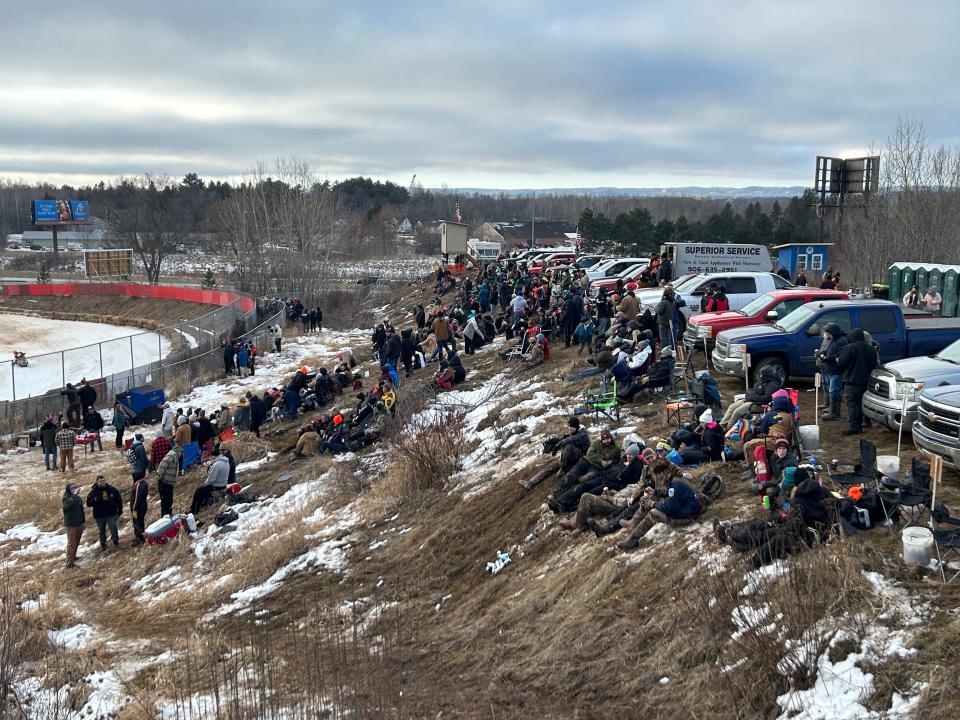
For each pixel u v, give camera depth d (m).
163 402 33.75
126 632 14.21
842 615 7.83
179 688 11.27
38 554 19.30
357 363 37.91
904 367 12.98
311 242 71.62
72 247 153.75
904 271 32.06
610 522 11.67
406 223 174.75
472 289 38.72
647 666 8.54
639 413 15.98
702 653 8.29
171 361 42.59
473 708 8.90
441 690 9.50
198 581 16.05
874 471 9.87
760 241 73.38
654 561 10.09
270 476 21.75
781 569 8.71
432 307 37.47
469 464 17.52
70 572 17.69
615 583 10.19
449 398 23.70
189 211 170.50
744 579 8.91
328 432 22.98
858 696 7.01
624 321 20.78
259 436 26.42
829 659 7.44
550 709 8.52
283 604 13.93
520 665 9.52
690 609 8.62
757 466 10.97
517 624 10.55
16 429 32.84
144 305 78.88
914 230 48.34
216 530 18.59
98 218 164.12
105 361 54.38
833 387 14.20
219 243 136.00
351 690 9.64
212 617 14.18
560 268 36.03
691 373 18.06
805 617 7.88
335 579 14.29
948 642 7.18
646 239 78.12
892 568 8.34
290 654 11.59
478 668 9.85
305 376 28.66
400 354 30.50
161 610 15.05
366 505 17.27
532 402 19.38
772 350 16.38
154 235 101.62
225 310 55.34
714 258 31.95
